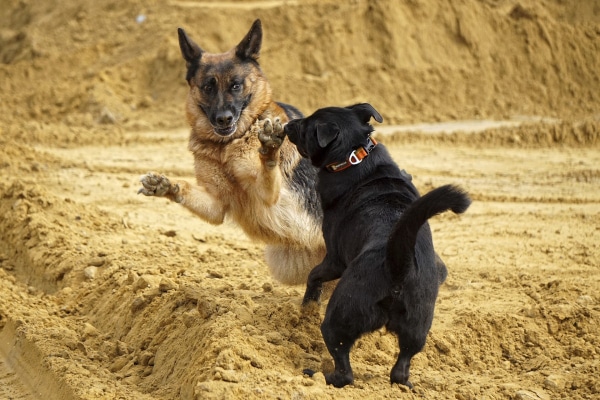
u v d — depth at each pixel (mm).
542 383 8742
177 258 12938
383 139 25016
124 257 12695
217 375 7730
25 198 15617
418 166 21641
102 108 29234
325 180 8656
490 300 11102
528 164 21828
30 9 43125
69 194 18172
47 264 13281
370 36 30859
